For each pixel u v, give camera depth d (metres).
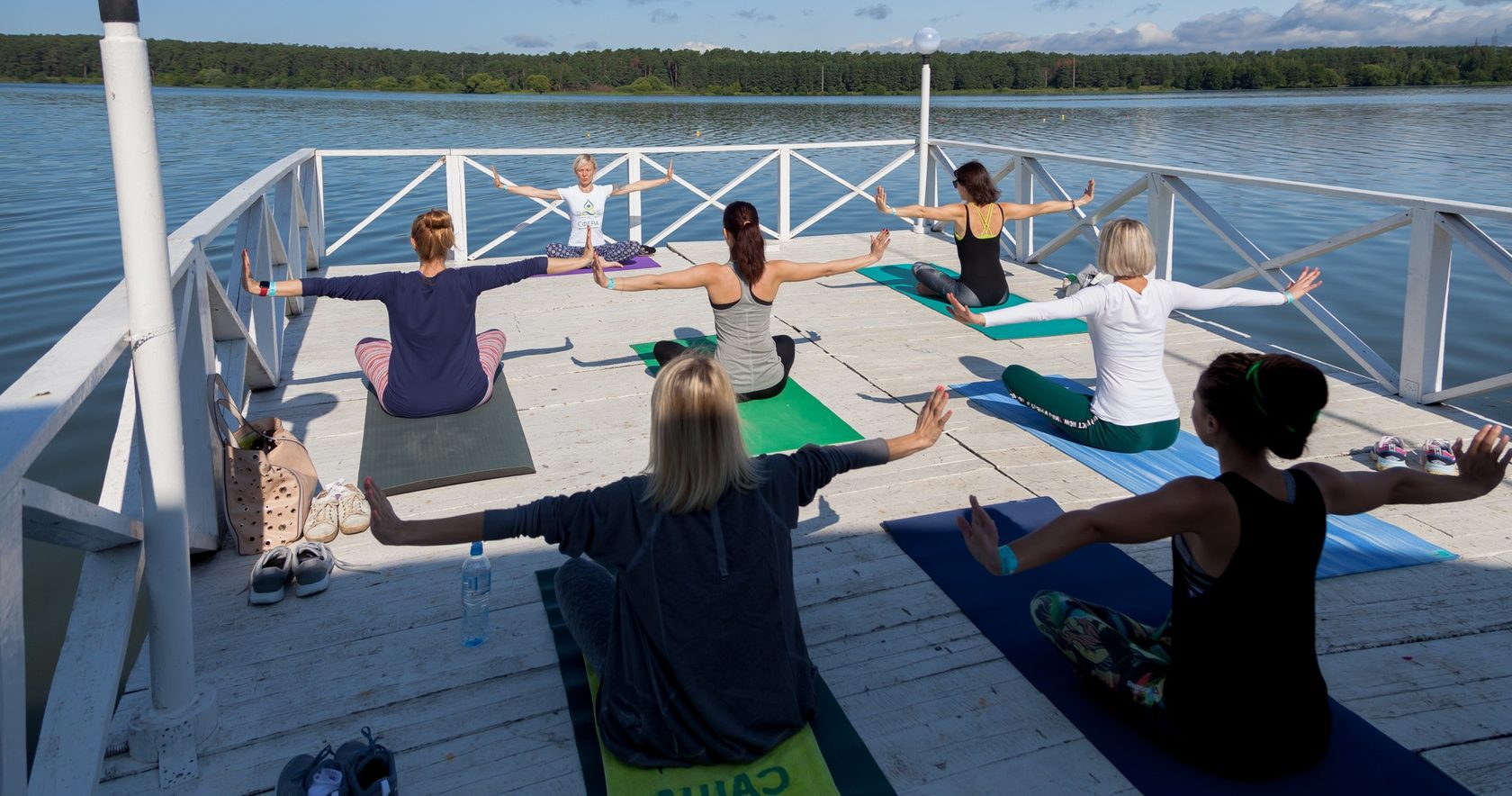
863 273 7.48
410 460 3.83
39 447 1.61
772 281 4.33
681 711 2.06
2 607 1.50
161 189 1.97
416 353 4.19
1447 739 2.25
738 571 1.99
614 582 2.51
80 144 26.09
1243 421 1.83
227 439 3.12
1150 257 3.73
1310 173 18.17
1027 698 2.43
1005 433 4.18
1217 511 1.83
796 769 2.12
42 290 9.27
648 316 6.16
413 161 23.08
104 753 2.00
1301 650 1.93
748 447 3.99
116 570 2.17
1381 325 8.52
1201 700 1.99
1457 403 6.02
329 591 2.95
